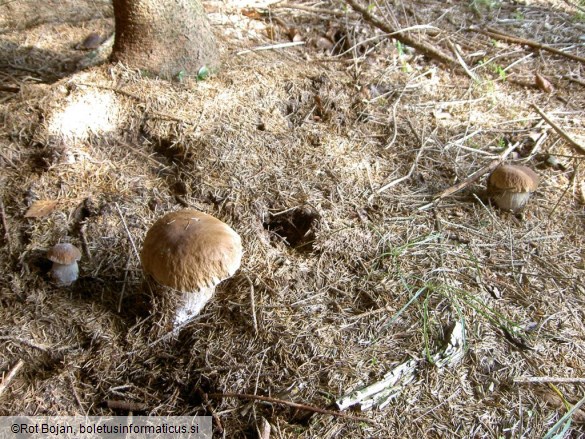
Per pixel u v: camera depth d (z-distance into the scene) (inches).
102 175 29.0
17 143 30.1
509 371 21.7
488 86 40.1
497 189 29.1
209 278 20.1
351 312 23.6
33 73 36.6
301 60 40.7
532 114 37.7
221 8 46.8
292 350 21.9
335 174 30.2
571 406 20.4
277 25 45.2
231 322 23.2
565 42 46.8
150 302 23.1
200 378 21.8
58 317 23.4
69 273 24.2
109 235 26.4
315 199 28.4
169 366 22.3
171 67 34.0
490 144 34.7
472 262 26.3
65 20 44.4
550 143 34.8
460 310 23.4
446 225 28.3
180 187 29.1
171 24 32.8
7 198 27.8
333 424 19.6
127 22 32.4
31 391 21.1
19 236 26.2
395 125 34.6
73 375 21.7
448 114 37.0
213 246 20.3
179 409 21.2
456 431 19.6
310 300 24.0
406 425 19.7
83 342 22.9
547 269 26.5
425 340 21.8
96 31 43.4
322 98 35.4
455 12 50.9
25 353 22.3
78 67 37.4
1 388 20.9
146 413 21.2
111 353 22.5
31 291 24.1
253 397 20.5
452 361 21.8
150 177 29.8
